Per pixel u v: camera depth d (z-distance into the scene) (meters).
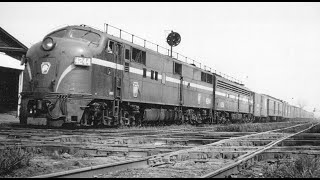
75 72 13.88
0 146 7.70
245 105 38.16
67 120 13.62
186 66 24.05
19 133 11.27
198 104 25.98
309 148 8.98
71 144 8.75
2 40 26.17
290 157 7.81
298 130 20.94
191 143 11.09
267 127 23.69
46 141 9.16
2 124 16.16
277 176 5.64
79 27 15.09
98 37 15.15
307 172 5.66
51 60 14.00
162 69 20.62
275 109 53.50
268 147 8.72
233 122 35.34
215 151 7.99
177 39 26.64
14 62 24.41
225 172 5.43
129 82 17.05
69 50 13.93
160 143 11.02
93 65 14.37
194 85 25.25
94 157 7.60
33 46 14.73
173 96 22.09
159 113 20.50
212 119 28.89
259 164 7.01
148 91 18.94
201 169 6.30
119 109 16.78
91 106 14.64
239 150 8.54
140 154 7.86
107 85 15.31
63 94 13.65
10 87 25.97
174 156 7.30
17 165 6.09
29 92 14.17
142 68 18.27
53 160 7.13
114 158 7.44
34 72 14.25
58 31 15.11
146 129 16.56
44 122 13.65
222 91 30.89
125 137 10.91
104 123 15.44
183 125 23.52
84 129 14.62
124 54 16.59
